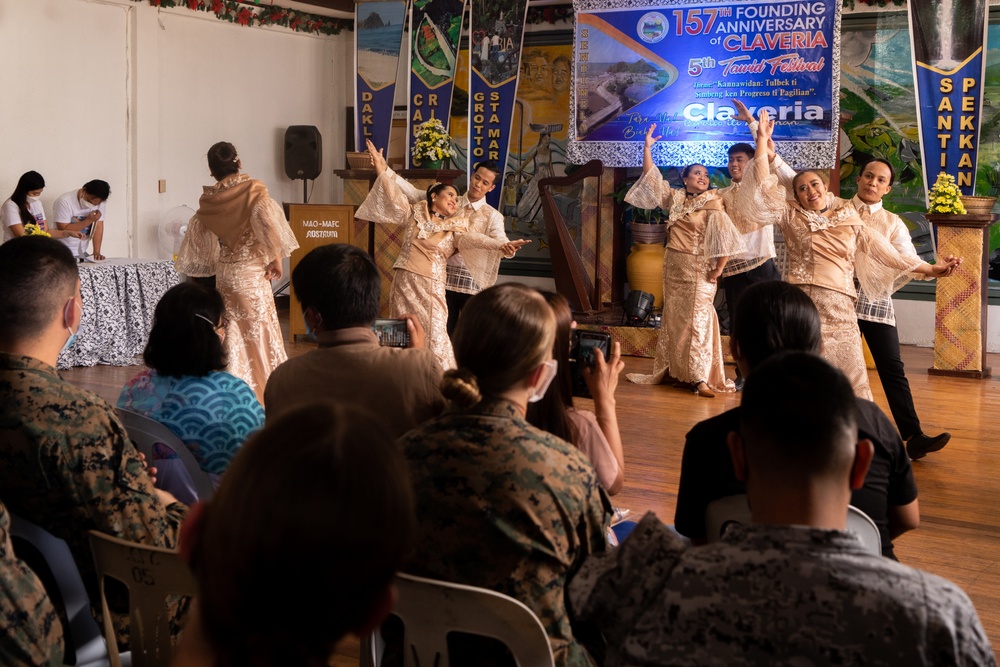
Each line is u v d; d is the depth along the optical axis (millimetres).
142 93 10016
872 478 2305
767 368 1304
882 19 9172
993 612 3369
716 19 8469
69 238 8172
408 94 9789
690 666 1165
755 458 1274
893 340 5234
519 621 1619
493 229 6559
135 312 7785
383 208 6453
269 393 2387
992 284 9008
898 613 1106
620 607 1321
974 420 6203
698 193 7000
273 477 705
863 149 9398
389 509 724
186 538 817
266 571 702
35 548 1913
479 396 1722
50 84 9273
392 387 2275
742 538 1207
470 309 1801
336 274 2438
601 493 1793
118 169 9945
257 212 5340
